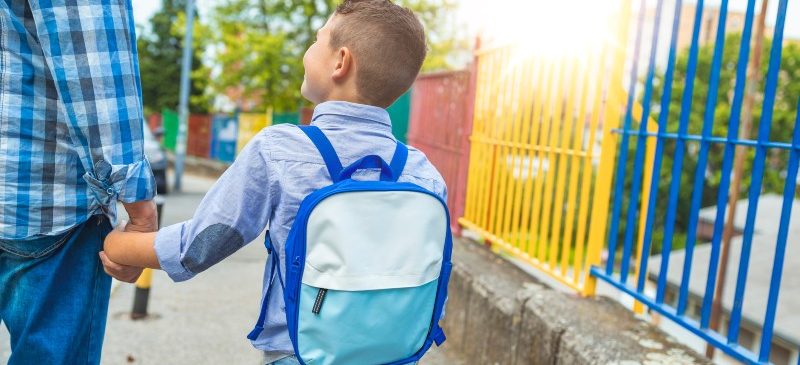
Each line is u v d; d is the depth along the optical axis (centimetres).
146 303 399
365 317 126
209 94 2025
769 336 199
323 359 126
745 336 1587
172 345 357
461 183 486
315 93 148
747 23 219
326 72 144
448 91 530
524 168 383
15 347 153
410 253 130
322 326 124
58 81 135
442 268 141
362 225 126
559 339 263
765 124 207
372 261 126
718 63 233
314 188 132
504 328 313
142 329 379
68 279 153
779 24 202
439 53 1936
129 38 144
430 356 359
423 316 136
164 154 1195
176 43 4081
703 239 3172
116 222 158
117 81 140
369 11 141
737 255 1955
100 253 150
